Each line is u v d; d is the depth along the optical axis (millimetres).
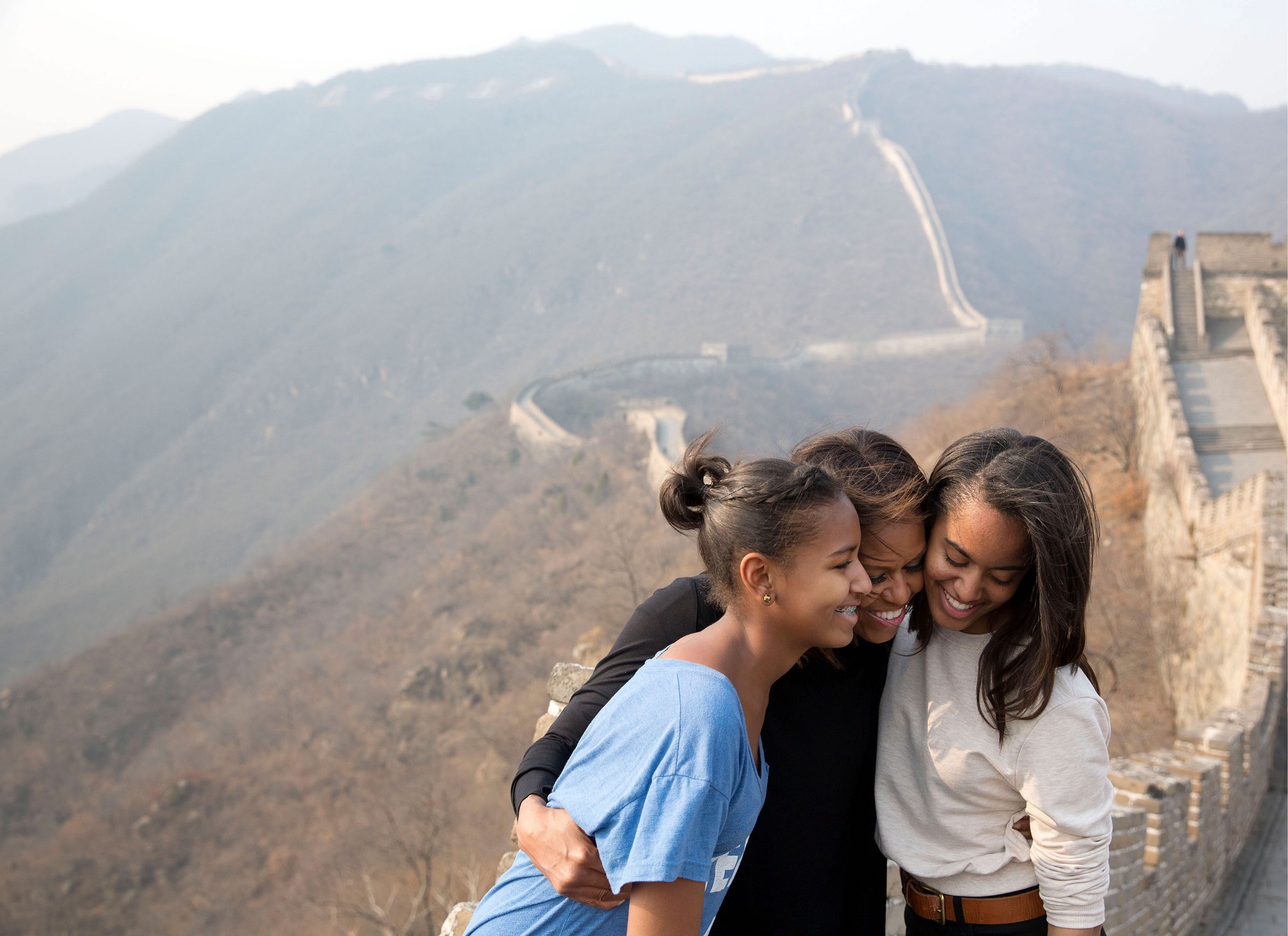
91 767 58250
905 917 2303
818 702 2010
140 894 38438
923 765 2080
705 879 1429
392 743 41938
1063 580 1782
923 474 1943
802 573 1587
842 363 124625
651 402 81625
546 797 1771
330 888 28719
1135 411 29641
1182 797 6996
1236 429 23875
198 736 56562
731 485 1651
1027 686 1856
